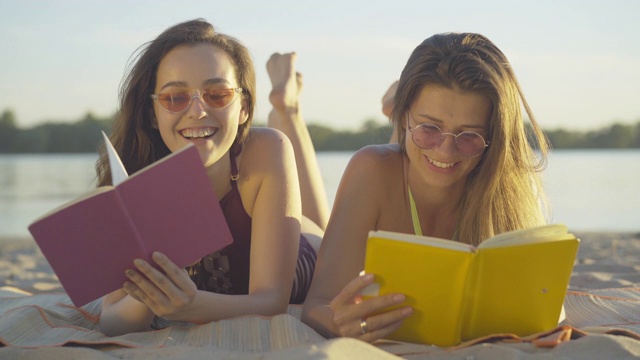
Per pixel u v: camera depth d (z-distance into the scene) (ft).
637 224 33.55
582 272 15.94
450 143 8.50
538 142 9.62
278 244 9.57
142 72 9.37
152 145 9.86
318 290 9.17
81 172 67.82
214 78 9.02
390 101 15.31
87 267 7.70
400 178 9.60
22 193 48.32
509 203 9.23
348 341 7.01
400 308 7.70
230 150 9.84
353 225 9.46
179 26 9.35
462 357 7.32
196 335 8.29
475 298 7.70
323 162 77.15
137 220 7.70
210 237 8.04
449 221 9.64
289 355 6.77
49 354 7.57
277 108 14.90
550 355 7.11
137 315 9.06
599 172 62.69
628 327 9.02
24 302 11.42
